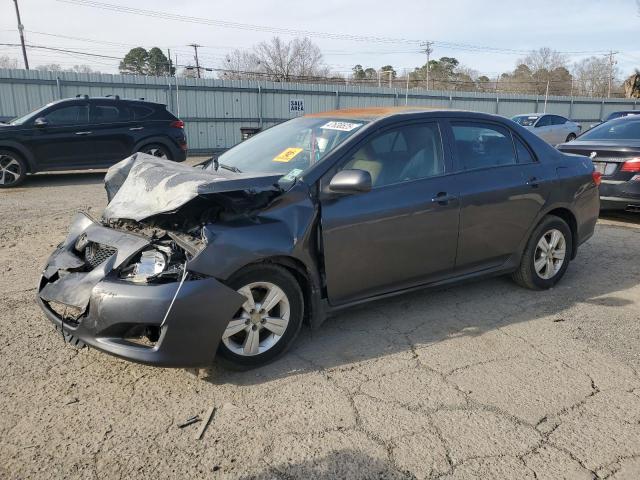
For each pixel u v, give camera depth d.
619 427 2.82
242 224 3.22
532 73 66.00
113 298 2.91
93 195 9.77
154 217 3.29
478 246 4.29
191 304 2.91
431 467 2.50
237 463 2.51
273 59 55.00
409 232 3.83
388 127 3.92
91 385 3.15
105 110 11.46
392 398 3.07
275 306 3.42
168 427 2.77
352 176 3.36
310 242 3.42
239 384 3.20
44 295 3.30
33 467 2.46
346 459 2.54
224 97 21.55
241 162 4.21
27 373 3.26
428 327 4.05
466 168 4.22
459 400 3.05
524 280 4.78
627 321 4.22
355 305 3.76
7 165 10.60
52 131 10.84
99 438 2.68
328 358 3.53
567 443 2.69
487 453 2.60
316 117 4.46
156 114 12.05
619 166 7.27
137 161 4.00
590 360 3.56
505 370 3.41
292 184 3.49
